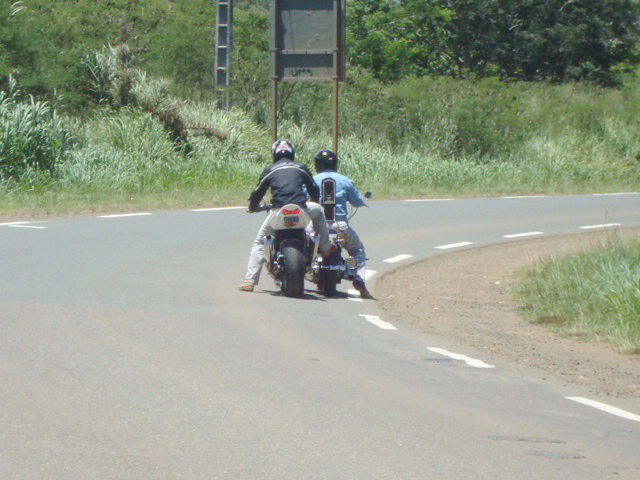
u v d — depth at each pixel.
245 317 17.28
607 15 104.75
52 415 10.71
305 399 11.88
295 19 41.66
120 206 34.66
